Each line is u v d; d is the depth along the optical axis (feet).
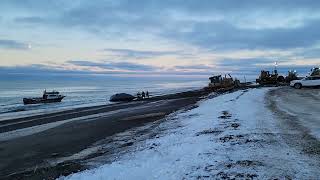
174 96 188.03
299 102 93.71
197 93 196.85
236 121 59.98
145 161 37.91
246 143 42.14
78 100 237.45
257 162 33.83
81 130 75.66
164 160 37.37
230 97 119.24
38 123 96.63
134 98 202.49
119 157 42.91
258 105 85.61
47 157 51.11
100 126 80.02
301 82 164.96
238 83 227.40
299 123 56.54
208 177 30.42
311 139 43.88
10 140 68.85
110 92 370.53
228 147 40.34
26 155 53.72
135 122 82.43
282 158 35.09
